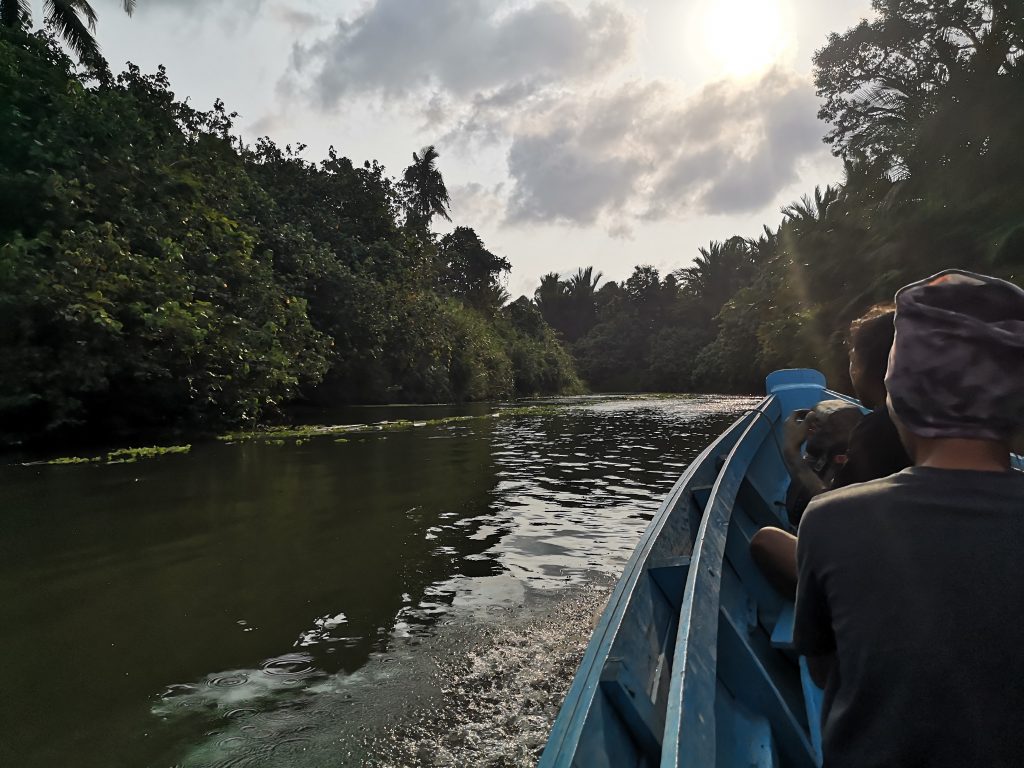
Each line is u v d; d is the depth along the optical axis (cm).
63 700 291
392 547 511
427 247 3034
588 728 149
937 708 84
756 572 298
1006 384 91
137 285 1199
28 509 639
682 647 163
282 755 249
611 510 638
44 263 1134
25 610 393
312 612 385
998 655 83
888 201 1956
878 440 189
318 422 1689
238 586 429
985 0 1794
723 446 504
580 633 351
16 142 1270
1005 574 85
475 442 1221
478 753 248
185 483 777
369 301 2372
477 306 4872
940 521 90
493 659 323
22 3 1872
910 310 98
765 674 199
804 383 740
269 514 620
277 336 1656
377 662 322
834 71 2253
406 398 2750
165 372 1195
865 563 92
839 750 92
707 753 131
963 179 1714
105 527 574
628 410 2269
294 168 2641
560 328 8506
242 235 1695
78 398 1139
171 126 1884
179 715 277
